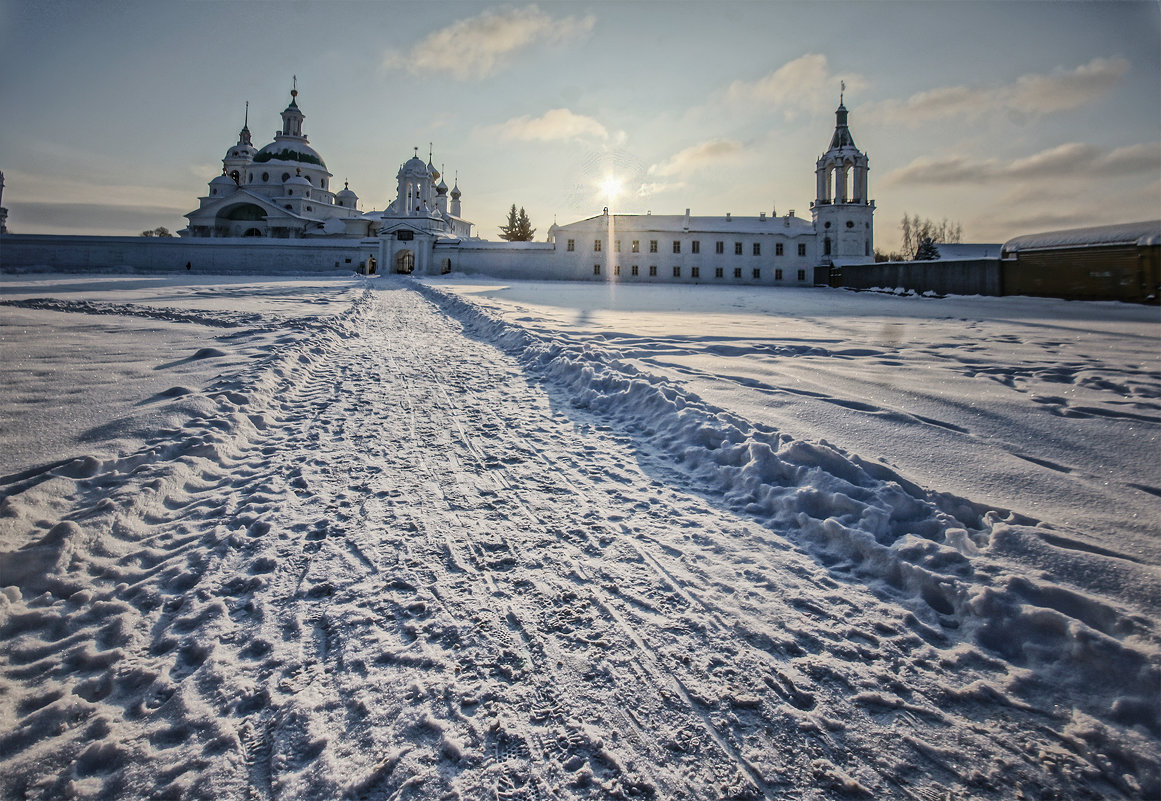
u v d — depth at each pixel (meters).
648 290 45.47
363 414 6.11
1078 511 3.59
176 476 4.04
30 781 1.81
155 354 8.73
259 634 2.48
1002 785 1.85
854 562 3.14
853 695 2.21
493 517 3.67
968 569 2.90
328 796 1.76
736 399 6.44
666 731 2.04
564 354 8.74
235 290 27.47
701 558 3.19
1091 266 26.69
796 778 1.87
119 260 66.19
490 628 2.55
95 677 2.24
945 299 32.25
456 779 1.83
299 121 83.62
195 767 1.86
